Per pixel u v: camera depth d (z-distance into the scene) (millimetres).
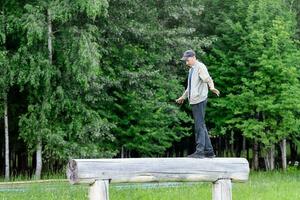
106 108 55250
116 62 55406
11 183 38438
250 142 68438
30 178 47938
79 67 46062
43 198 31562
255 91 60062
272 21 60688
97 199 20812
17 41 49531
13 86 51844
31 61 46031
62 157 47594
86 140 49969
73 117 49281
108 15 52188
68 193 33625
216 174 23266
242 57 61062
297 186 42125
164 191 35406
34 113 48438
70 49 46875
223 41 63062
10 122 53844
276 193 36531
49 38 47000
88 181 20750
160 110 55656
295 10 67062
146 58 56750
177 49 58438
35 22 44719
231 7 63594
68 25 48750
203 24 64938
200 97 23141
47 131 47625
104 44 53969
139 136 55219
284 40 59594
